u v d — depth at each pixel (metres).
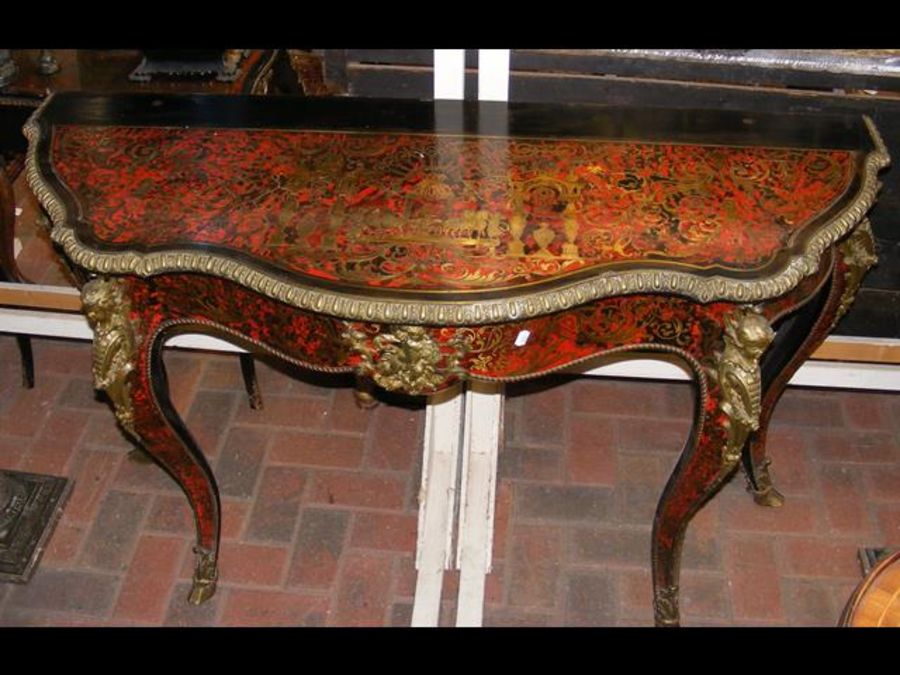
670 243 1.56
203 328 1.99
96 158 1.73
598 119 1.82
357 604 2.17
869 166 1.69
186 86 2.07
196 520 2.08
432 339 1.57
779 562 2.24
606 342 1.65
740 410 1.61
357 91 2.14
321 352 1.67
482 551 2.16
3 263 2.33
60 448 2.47
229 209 1.63
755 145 1.74
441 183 1.67
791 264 1.52
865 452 2.45
